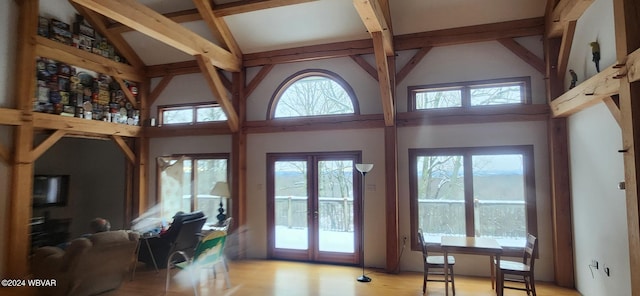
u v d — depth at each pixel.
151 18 4.55
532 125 5.32
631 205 2.80
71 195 7.83
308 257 6.34
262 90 6.83
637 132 2.73
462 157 5.64
